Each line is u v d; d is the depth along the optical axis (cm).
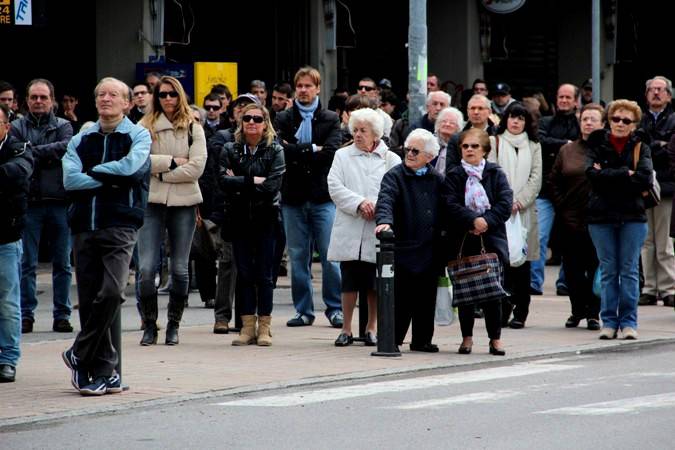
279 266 4672
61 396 2717
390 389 2789
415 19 4331
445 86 6750
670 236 4056
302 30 6512
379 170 3450
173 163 3384
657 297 4425
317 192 3756
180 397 2698
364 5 6944
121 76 5794
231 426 2405
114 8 5775
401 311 3359
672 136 4081
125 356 3247
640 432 2320
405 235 3328
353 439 2280
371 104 4044
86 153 2727
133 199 2722
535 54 7706
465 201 3300
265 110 3409
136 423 2445
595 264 3812
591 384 2847
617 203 3572
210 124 4662
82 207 2703
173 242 3438
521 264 3781
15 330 2898
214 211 3753
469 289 3275
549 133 4594
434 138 3319
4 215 2842
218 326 3691
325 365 3116
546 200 4344
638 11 8212
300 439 2286
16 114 4250
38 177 3669
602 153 3569
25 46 5875
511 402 2623
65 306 3725
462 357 3275
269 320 3453
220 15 6344
